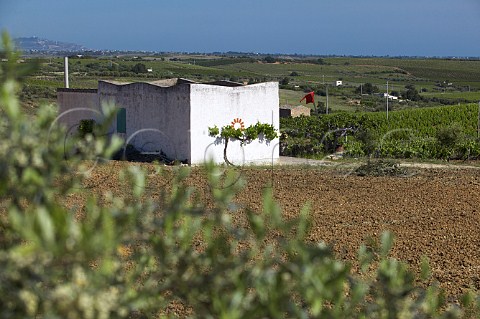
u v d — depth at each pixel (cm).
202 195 1586
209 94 3044
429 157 3497
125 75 11125
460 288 1035
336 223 1533
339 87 14988
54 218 219
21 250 223
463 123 6400
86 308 231
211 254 305
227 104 3112
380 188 2066
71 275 242
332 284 280
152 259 369
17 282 234
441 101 12588
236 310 264
